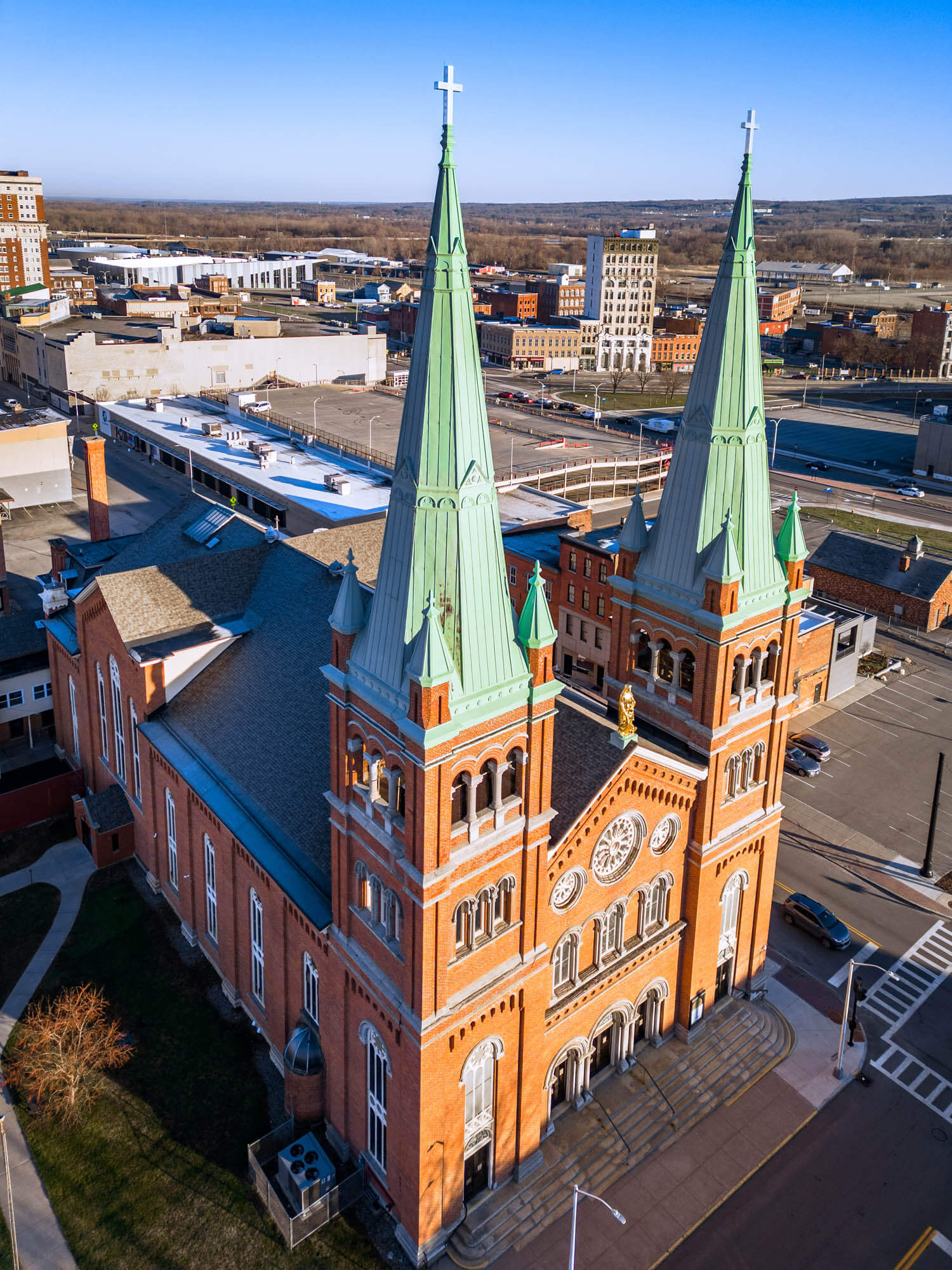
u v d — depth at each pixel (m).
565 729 41.53
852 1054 48.38
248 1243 38.50
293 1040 42.16
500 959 35.91
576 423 184.50
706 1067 46.59
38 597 83.50
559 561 89.88
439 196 28.11
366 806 34.56
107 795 59.81
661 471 155.25
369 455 139.75
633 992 44.38
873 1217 40.38
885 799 71.88
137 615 54.81
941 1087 46.88
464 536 30.36
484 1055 37.09
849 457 184.88
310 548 61.69
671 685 43.34
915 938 57.62
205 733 51.72
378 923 35.88
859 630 87.56
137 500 132.75
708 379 39.00
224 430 150.75
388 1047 36.34
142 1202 40.03
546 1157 41.59
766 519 40.84
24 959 51.91
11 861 59.50
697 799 43.38
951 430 166.62
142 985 50.53
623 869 41.44
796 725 82.06
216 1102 44.34
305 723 47.59
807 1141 43.66
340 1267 37.62
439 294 28.67
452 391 29.27
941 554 125.12
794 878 62.88
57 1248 38.31
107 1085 45.00
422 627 29.59
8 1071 45.78
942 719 84.00
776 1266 38.28
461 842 32.91
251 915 46.06
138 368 188.88
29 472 124.19
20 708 70.56
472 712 31.11
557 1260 38.19
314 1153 40.44
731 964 49.28
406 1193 37.16
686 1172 41.91
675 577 41.34
